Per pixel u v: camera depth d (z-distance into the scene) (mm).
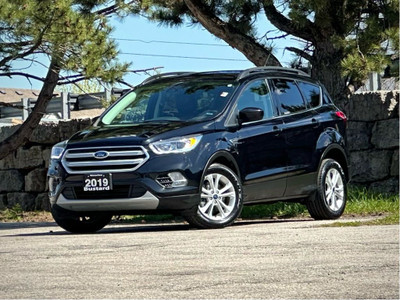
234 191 10242
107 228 11586
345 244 7027
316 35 14453
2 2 15039
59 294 4922
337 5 13742
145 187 9656
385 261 5895
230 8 15148
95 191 9859
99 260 6551
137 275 5609
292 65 15242
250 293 4738
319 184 11453
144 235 8977
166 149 9766
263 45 15273
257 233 8516
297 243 7254
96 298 4750
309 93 11797
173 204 9734
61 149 10250
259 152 10664
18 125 19641
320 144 11508
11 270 6113
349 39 13656
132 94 11203
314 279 5172
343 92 14477
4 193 19688
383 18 13852
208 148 10031
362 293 4629
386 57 13414
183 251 7004
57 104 21781
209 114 10414
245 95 10797
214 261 6238
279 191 10945
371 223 9211
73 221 10492
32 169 19312
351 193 14273
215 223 10031
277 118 11062
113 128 10336
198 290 4895
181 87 10961
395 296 4520
